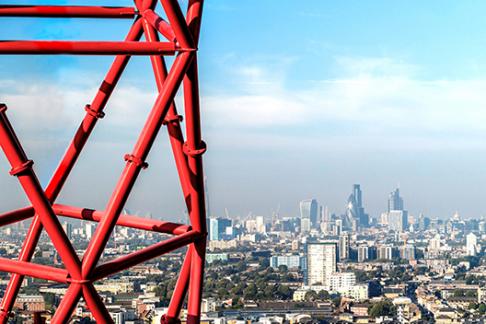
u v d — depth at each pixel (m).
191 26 12.05
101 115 14.61
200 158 13.23
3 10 13.26
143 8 14.00
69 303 11.79
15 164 11.12
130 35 14.21
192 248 13.93
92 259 11.74
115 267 12.16
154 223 14.54
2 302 15.69
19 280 15.55
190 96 12.39
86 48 11.45
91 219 15.46
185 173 13.55
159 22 13.50
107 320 12.10
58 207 15.63
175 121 13.55
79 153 14.77
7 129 11.00
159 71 13.92
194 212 13.63
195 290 13.98
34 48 11.20
